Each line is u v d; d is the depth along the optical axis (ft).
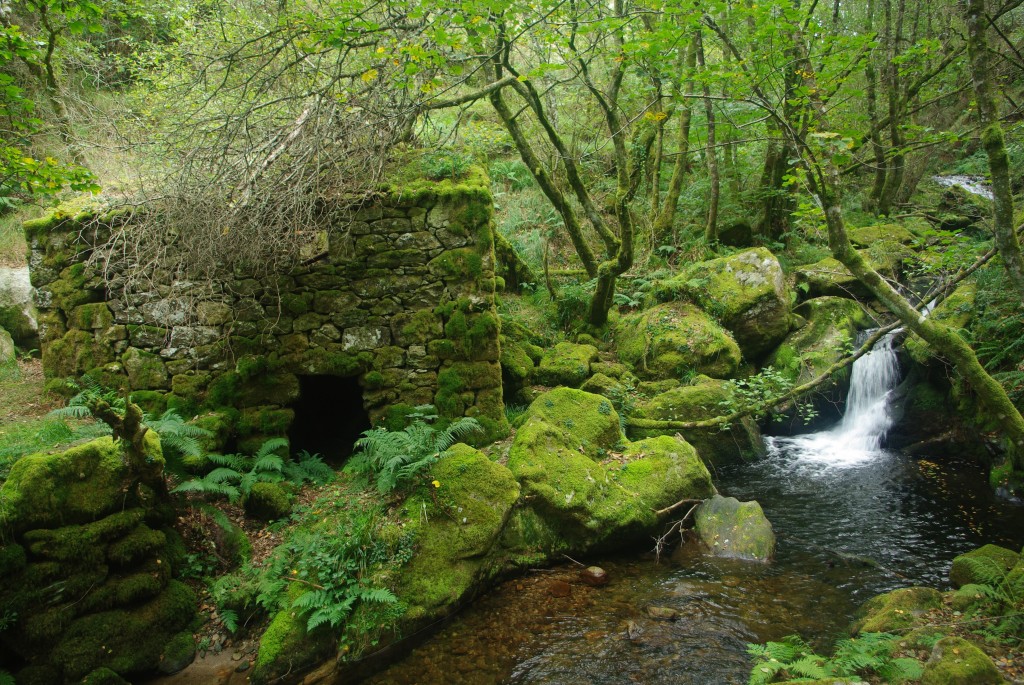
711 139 32.01
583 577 16.93
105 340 20.08
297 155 18.63
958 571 15.31
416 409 19.57
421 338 20.49
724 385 25.30
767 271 28.89
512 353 25.04
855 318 29.14
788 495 22.04
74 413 14.49
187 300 19.77
